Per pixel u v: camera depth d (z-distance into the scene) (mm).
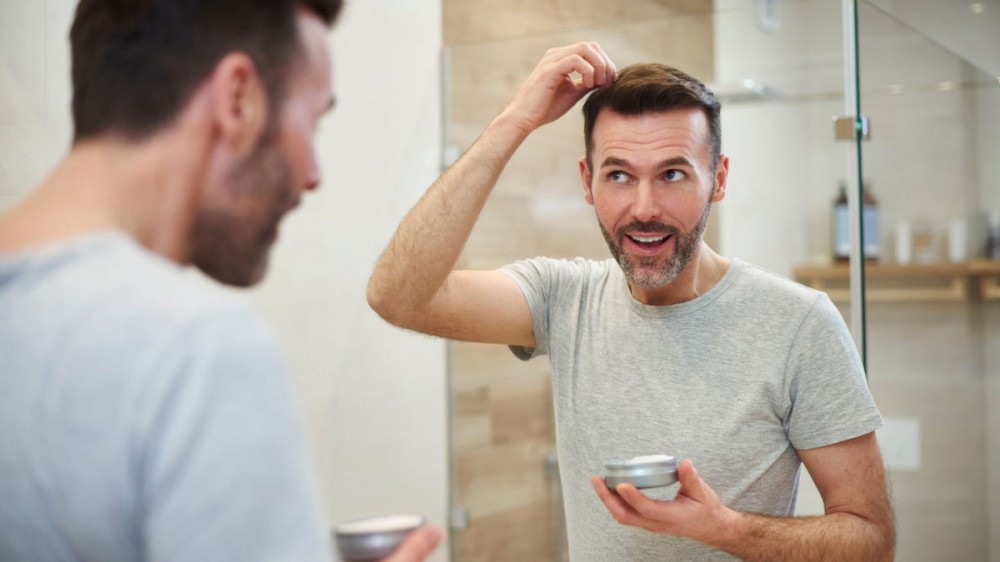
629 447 1228
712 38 2066
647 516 980
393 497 1928
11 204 1356
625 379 1252
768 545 1053
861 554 1100
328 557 561
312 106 661
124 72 595
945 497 1759
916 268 1733
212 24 602
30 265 561
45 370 536
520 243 1977
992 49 2619
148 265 562
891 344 1683
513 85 1982
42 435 534
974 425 1845
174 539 509
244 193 631
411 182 1984
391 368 1932
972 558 1806
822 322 1181
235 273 658
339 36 1802
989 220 1905
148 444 515
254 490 523
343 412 1820
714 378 1204
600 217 1227
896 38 1724
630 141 1174
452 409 2082
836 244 1923
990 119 1927
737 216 2176
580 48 1283
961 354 1812
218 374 525
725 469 1180
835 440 1149
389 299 1301
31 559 556
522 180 1979
